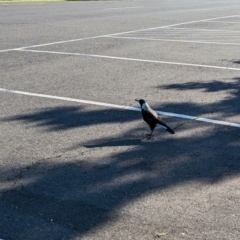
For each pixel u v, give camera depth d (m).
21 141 8.21
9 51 15.81
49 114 9.55
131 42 17.94
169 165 7.32
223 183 6.79
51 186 6.64
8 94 10.88
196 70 13.45
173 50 16.45
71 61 14.37
